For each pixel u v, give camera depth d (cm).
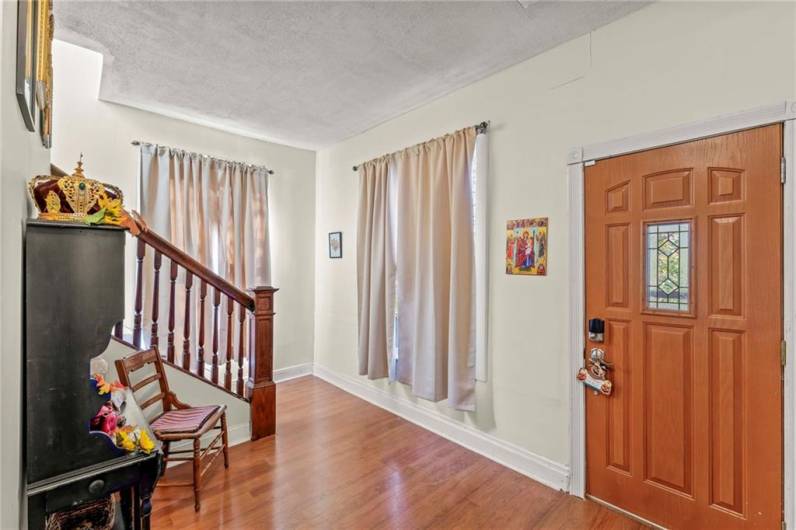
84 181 123
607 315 209
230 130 380
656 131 190
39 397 110
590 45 214
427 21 206
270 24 209
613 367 207
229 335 276
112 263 124
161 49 235
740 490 168
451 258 276
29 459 107
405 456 261
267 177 409
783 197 157
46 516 109
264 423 286
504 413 254
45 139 147
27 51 94
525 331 244
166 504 206
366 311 354
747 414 167
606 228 209
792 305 156
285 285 431
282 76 269
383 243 338
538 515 202
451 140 279
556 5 192
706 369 177
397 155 328
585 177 217
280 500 211
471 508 207
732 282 170
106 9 196
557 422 228
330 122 355
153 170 332
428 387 285
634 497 200
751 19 165
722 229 172
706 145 176
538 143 238
